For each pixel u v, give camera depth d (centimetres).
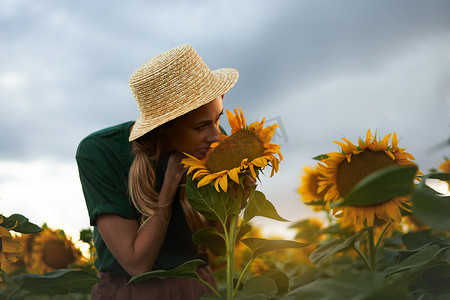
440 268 107
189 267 130
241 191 139
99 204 189
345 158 159
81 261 300
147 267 182
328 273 227
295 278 229
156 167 189
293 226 309
